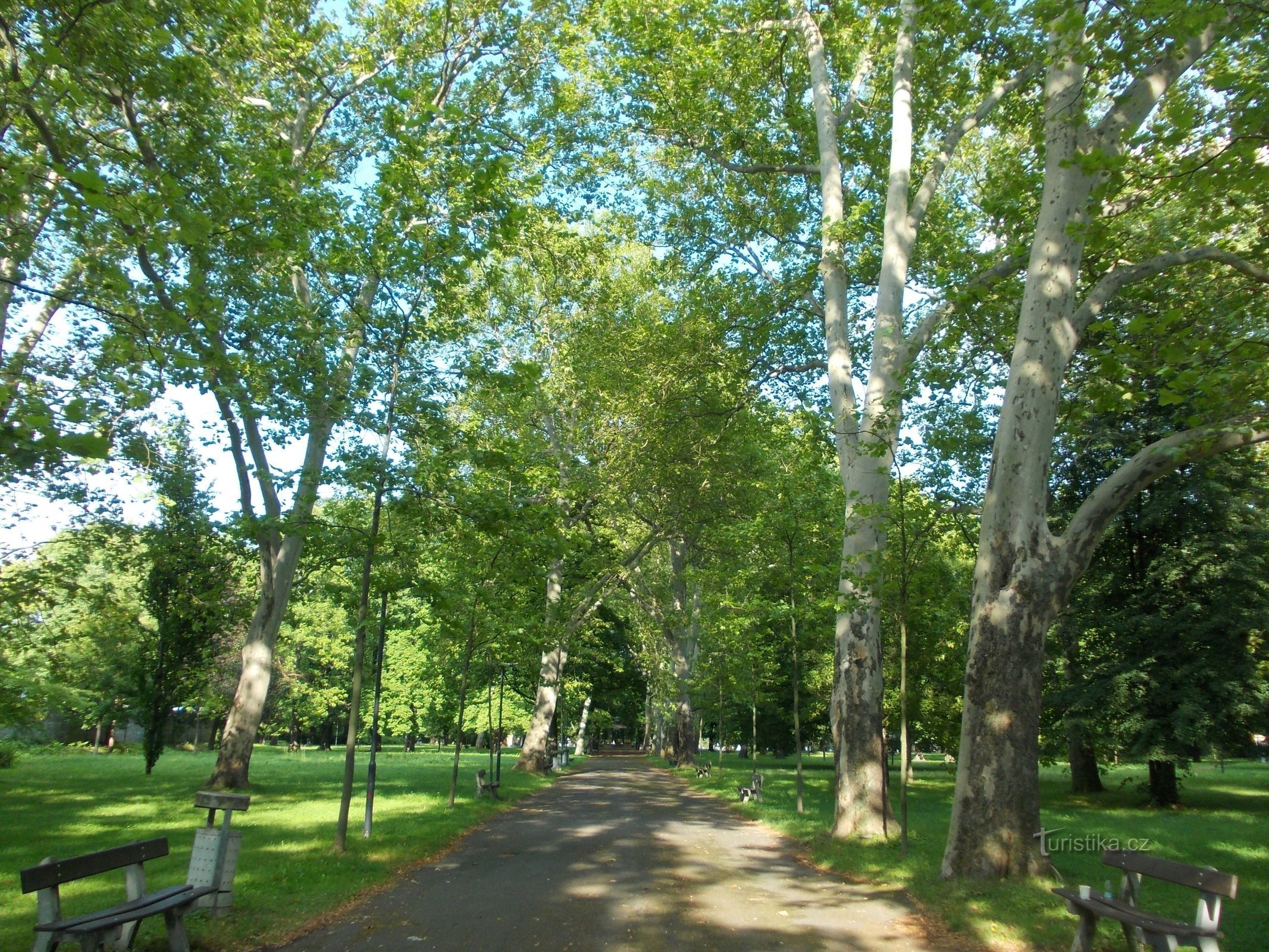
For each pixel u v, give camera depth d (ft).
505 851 39.52
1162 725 68.44
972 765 31.17
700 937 23.12
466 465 43.88
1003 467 32.71
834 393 52.42
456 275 37.11
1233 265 32.91
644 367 77.15
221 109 49.24
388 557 41.42
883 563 40.86
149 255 34.63
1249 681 66.03
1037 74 46.65
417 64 61.46
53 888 17.70
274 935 22.67
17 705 54.24
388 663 140.36
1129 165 33.58
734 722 152.76
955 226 59.00
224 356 34.65
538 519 39.34
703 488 91.20
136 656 81.71
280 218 37.04
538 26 64.28
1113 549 76.54
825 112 55.06
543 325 93.25
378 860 34.24
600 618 151.43
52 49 28.09
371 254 35.55
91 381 34.94
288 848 36.09
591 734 234.79
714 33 56.49
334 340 37.52
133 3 32.91
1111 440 70.54
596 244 73.67
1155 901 28.48
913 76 54.80
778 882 32.55
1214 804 72.64
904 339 50.83
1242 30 28.60
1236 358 26.66
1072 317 33.78
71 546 56.54
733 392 72.64
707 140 62.49
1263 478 71.46
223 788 62.54
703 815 58.65
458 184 36.65
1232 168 27.45
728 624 73.36
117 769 88.84
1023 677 31.04
